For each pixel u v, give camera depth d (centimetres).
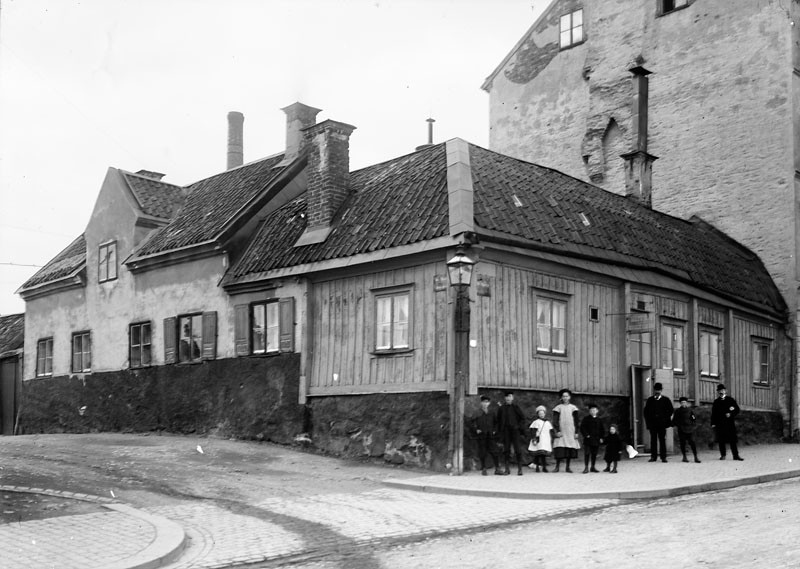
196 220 2475
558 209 1973
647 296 2098
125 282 2591
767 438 2522
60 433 2753
